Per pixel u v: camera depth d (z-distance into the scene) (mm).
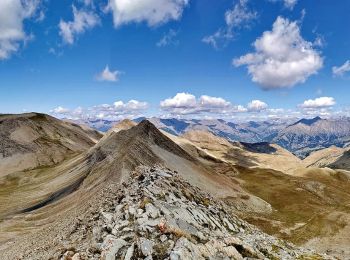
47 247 35219
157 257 22406
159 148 132500
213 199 46562
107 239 24359
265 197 131875
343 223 93188
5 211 116000
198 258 23438
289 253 35406
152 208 29859
